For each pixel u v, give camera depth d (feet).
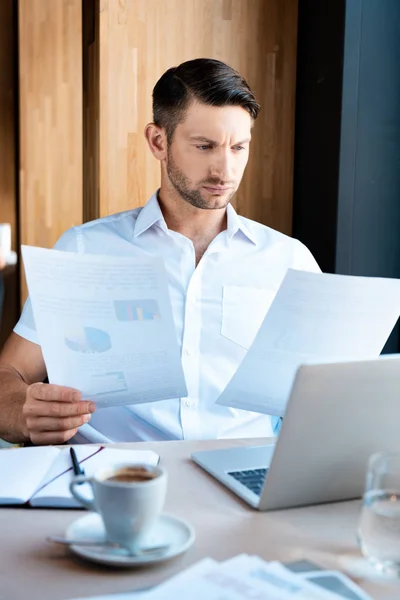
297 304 4.09
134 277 3.87
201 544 2.77
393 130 7.55
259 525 2.97
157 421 4.95
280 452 2.97
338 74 7.30
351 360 2.94
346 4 7.15
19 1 9.46
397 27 7.40
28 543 2.77
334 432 3.02
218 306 5.28
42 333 3.86
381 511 2.61
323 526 2.98
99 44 7.20
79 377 3.94
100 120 7.31
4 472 3.34
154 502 2.57
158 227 5.35
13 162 10.48
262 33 7.69
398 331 7.81
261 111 7.80
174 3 7.37
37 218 10.24
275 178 7.94
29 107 9.84
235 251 5.43
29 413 3.96
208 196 5.00
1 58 10.31
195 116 4.83
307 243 7.91
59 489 3.15
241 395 4.29
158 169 7.55
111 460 3.54
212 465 3.61
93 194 7.79
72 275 3.81
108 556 2.54
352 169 7.44
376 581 2.51
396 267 7.76
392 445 3.18
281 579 2.34
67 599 2.35
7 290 10.55
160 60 7.40
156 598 2.21
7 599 2.35
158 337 3.98
